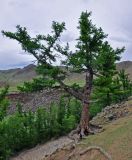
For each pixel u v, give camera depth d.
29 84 34.81
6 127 44.12
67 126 46.81
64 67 34.38
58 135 46.25
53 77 34.34
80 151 29.89
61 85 34.91
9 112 78.88
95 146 28.95
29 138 45.03
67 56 34.34
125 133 29.66
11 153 42.59
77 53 33.53
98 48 33.81
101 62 32.31
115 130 31.61
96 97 49.12
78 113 51.56
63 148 32.41
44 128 46.53
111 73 34.28
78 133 34.16
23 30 34.53
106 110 45.84
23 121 46.56
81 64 33.00
